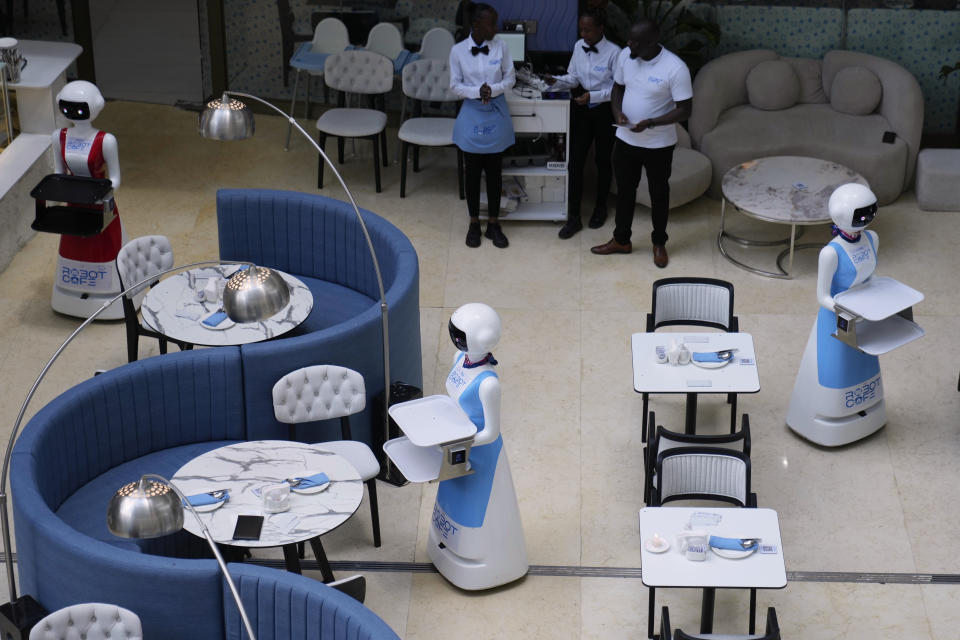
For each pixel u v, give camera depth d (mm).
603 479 7133
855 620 6121
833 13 10656
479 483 6090
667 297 7449
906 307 6914
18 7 11602
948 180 9789
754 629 5922
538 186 9914
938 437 7426
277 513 5785
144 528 4492
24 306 8766
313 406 6723
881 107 10227
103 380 6461
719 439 6234
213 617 5430
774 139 9984
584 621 6156
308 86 11102
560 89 9297
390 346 7137
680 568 5445
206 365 6652
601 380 8008
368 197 10273
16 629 5516
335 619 5180
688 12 10477
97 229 8141
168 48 12781
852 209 6816
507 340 8414
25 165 9312
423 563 6566
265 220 8336
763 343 8352
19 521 5734
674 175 9586
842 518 6785
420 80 10406
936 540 6621
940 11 10516
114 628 5262
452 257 9430
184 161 10805
